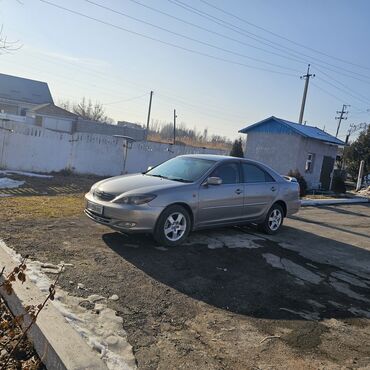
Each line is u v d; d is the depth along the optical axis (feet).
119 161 56.44
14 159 46.42
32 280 13.70
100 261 17.39
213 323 13.16
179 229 21.12
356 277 20.06
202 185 22.13
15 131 45.83
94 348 10.43
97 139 53.26
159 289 15.26
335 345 12.63
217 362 10.90
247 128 77.05
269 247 23.61
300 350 12.08
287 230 29.96
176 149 65.57
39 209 26.32
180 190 20.93
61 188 38.22
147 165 61.26
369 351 12.50
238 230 27.22
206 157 24.70
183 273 17.30
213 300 14.96
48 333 9.87
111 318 12.42
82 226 22.82
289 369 10.95
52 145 48.98
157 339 11.67
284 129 72.23
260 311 14.53
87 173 53.16
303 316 14.53
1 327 9.88
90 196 21.08
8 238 18.95
